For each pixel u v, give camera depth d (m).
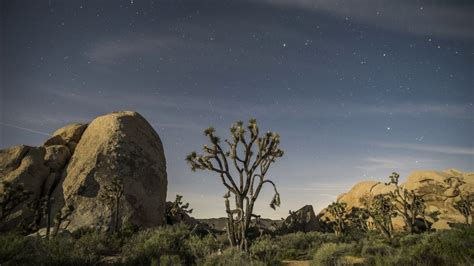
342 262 11.61
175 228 19.77
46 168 29.89
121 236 20.05
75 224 25.41
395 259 10.59
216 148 15.42
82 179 28.47
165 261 11.25
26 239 12.09
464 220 39.91
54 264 10.55
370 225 37.81
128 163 30.42
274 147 15.45
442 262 9.62
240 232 15.21
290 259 14.59
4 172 28.03
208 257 12.19
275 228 35.19
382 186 54.25
